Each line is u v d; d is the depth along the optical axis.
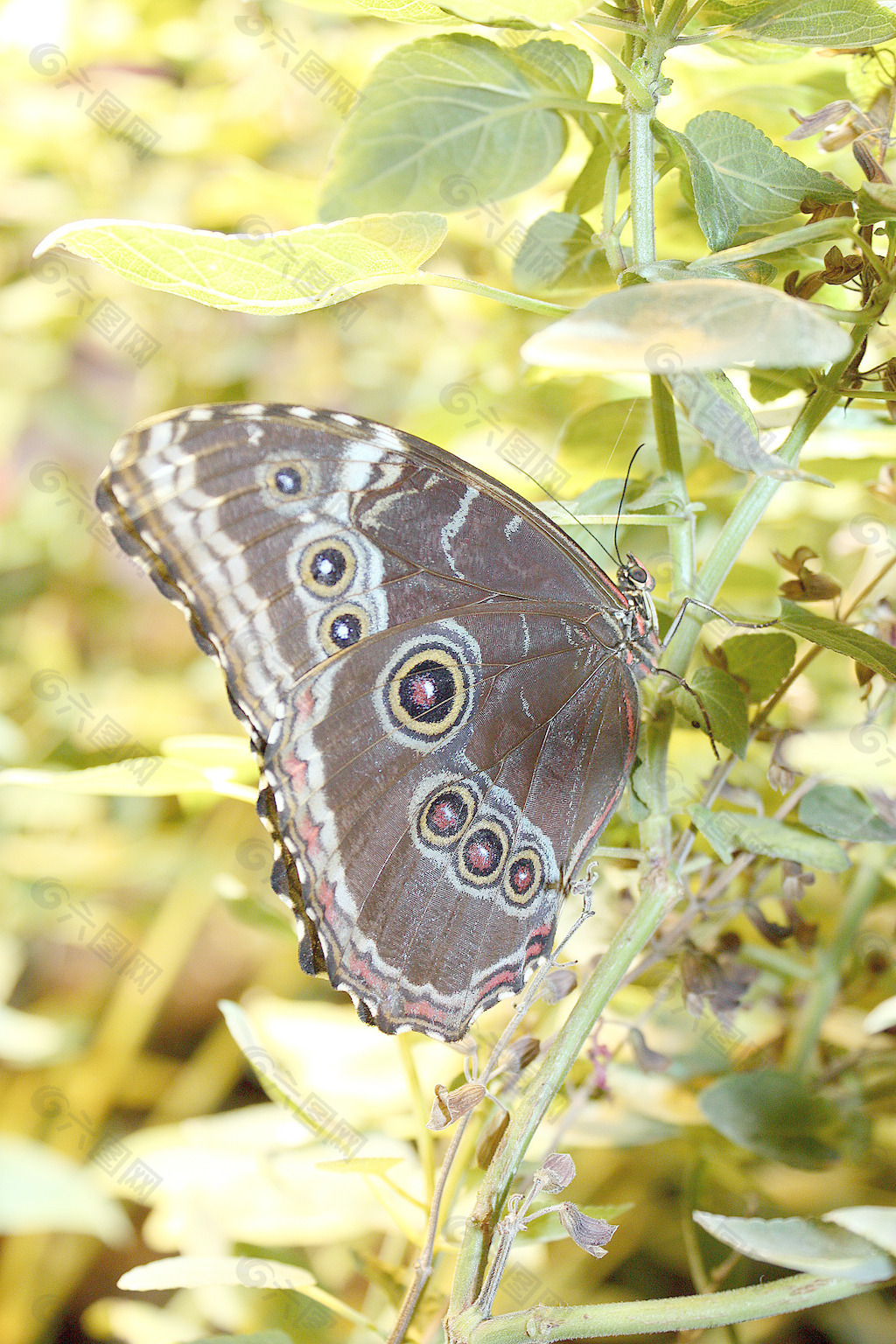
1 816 0.55
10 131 0.54
